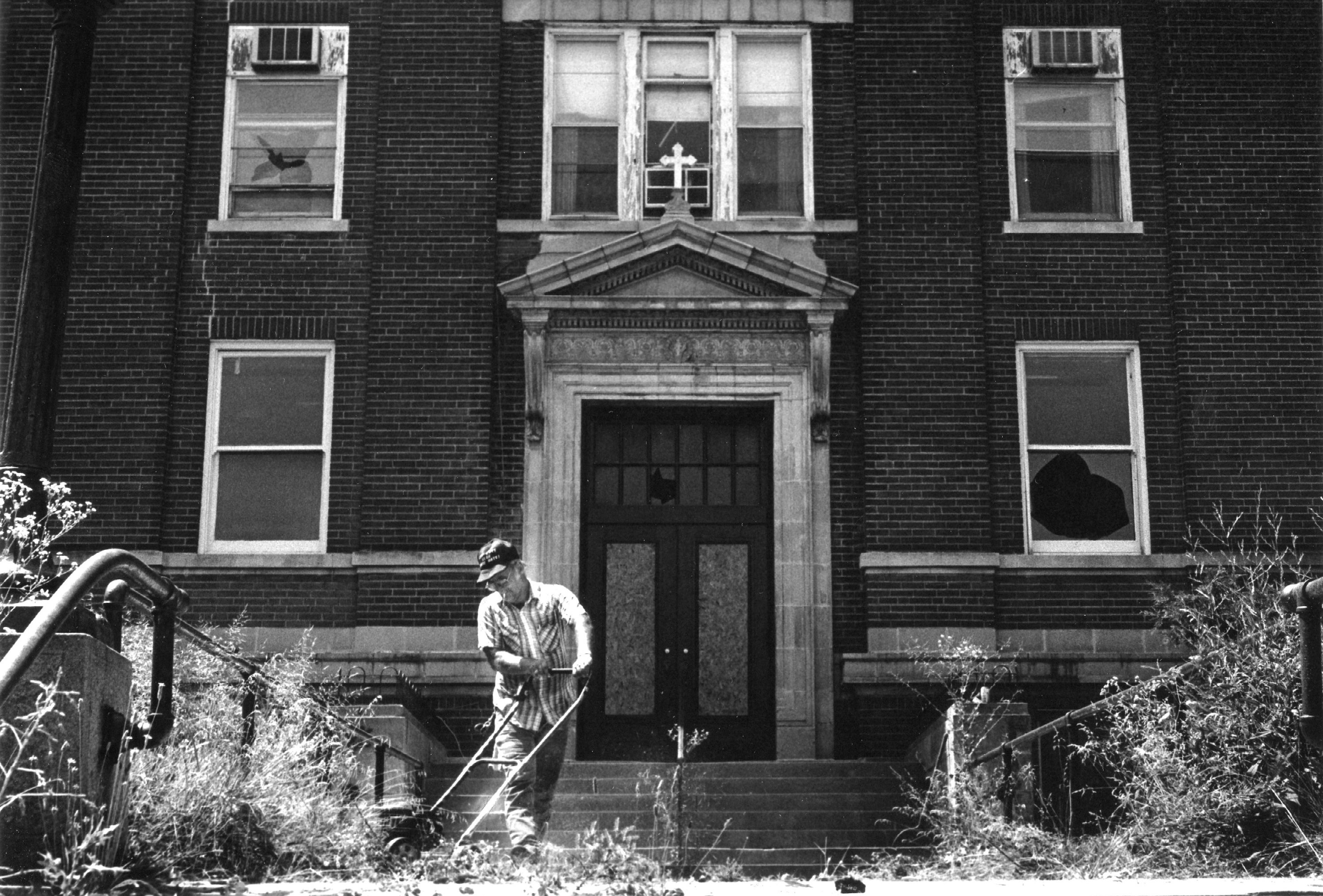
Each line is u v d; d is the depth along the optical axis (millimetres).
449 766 15969
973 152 18844
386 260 18438
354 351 18250
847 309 18281
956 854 10930
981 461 18125
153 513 17719
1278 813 9750
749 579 18234
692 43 19328
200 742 8984
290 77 18984
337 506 17922
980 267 18562
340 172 18688
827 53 19172
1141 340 18500
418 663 17312
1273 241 18688
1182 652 17406
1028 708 16172
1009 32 19156
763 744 17875
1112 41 19188
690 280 18203
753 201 19000
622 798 14828
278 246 18438
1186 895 6625
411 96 18844
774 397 18219
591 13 19141
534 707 9703
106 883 6758
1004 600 17859
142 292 18219
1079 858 10305
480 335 18297
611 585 18219
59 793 6773
